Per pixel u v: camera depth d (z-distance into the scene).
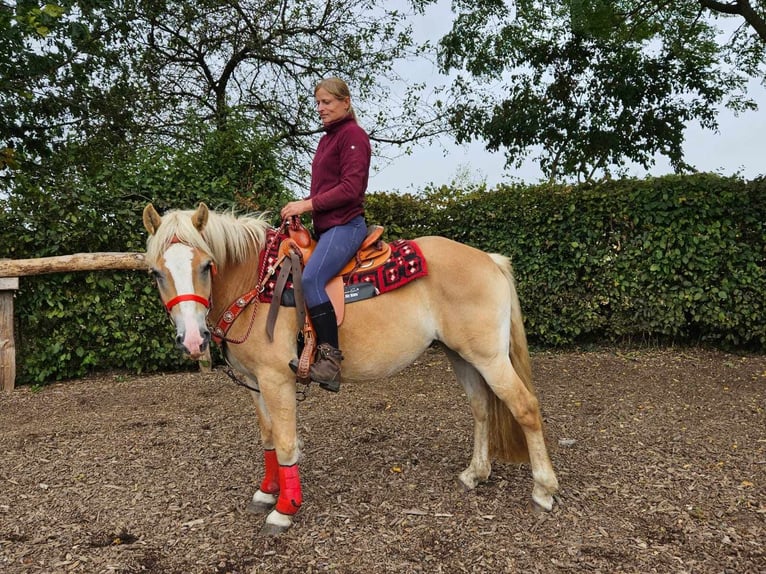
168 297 2.44
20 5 6.70
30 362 5.81
